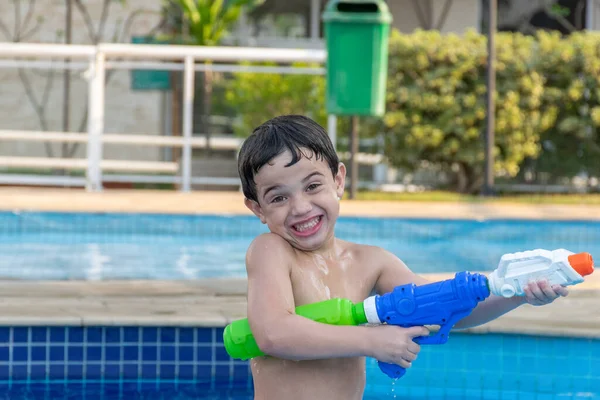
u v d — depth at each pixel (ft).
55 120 49.32
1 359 13.01
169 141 37.32
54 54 35.17
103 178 37.42
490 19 35.88
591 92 39.42
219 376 13.25
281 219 7.52
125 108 48.57
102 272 21.94
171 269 22.67
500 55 38.86
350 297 7.95
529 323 13.33
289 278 7.60
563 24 52.26
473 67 38.70
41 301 14.64
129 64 36.47
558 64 39.14
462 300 6.97
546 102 39.65
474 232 28.17
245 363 13.29
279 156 7.34
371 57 31.09
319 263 7.90
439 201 35.19
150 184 46.83
